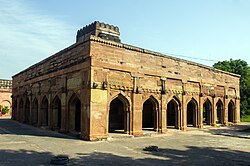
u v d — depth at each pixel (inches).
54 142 432.1
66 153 341.7
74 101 552.1
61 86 577.0
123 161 302.5
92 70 469.7
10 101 1373.0
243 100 1349.7
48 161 291.6
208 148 420.2
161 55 615.8
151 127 744.3
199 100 743.7
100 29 615.2
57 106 636.1
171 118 862.5
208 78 789.2
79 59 507.2
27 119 860.0
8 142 426.0
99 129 471.5
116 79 512.7
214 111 812.0
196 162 311.4
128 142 455.2
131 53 546.9
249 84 1342.3
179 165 292.8
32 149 365.4
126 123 538.3
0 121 951.6
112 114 674.8
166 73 628.1
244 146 450.9
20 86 923.4
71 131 544.1
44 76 684.7
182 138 535.5
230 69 1423.5
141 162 300.5
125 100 536.1
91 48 475.2
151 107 807.7
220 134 625.3
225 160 327.3
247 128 778.8
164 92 613.6
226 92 880.9
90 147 392.2
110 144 426.3
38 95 725.3
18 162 284.7
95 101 468.1
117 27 648.4
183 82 679.7
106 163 290.0
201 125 735.7
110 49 506.0
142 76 565.0
